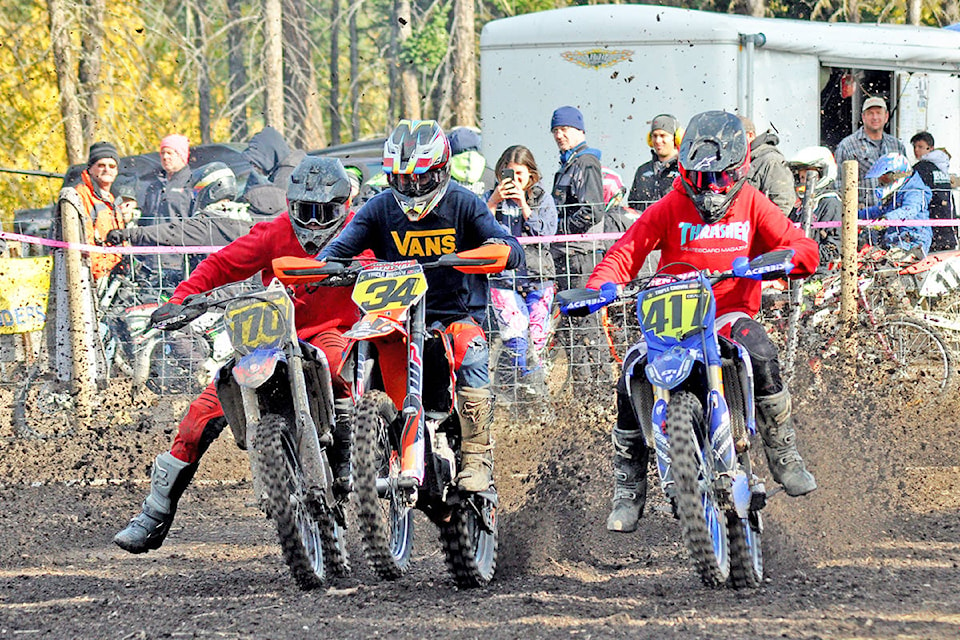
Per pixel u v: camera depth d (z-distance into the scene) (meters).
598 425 26.41
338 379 16.72
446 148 16.41
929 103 44.06
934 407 28.69
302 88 98.88
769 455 17.25
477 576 16.56
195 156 47.16
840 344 28.12
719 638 13.62
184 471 17.39
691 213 17.30
